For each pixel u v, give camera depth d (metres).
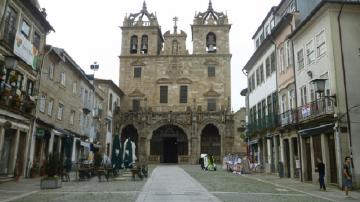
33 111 26.38
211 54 63.41
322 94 22.31
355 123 20.42
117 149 28.25
